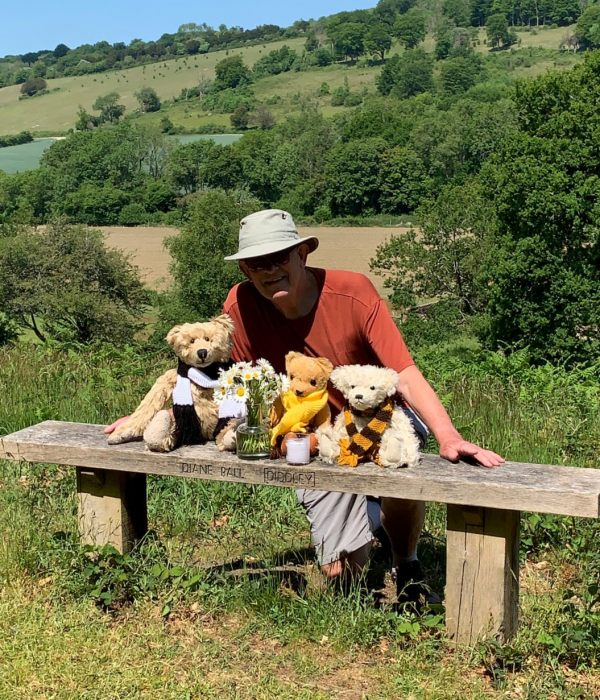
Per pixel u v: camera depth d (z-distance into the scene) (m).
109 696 1.98
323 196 76.69
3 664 2.10
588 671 2.10
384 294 38.44
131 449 2.41
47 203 86.00
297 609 2.33
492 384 5.71
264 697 1.98
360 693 2.01
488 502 2.02
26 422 4.27
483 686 2.02
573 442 4.07
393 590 2.57
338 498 2.38
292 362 2.28
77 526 2.72
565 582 2.67
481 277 24.20
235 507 3.23
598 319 22.47
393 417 2.20
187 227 33.59
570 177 22.48
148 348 18.25
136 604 2.38
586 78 23.53
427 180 74.12
